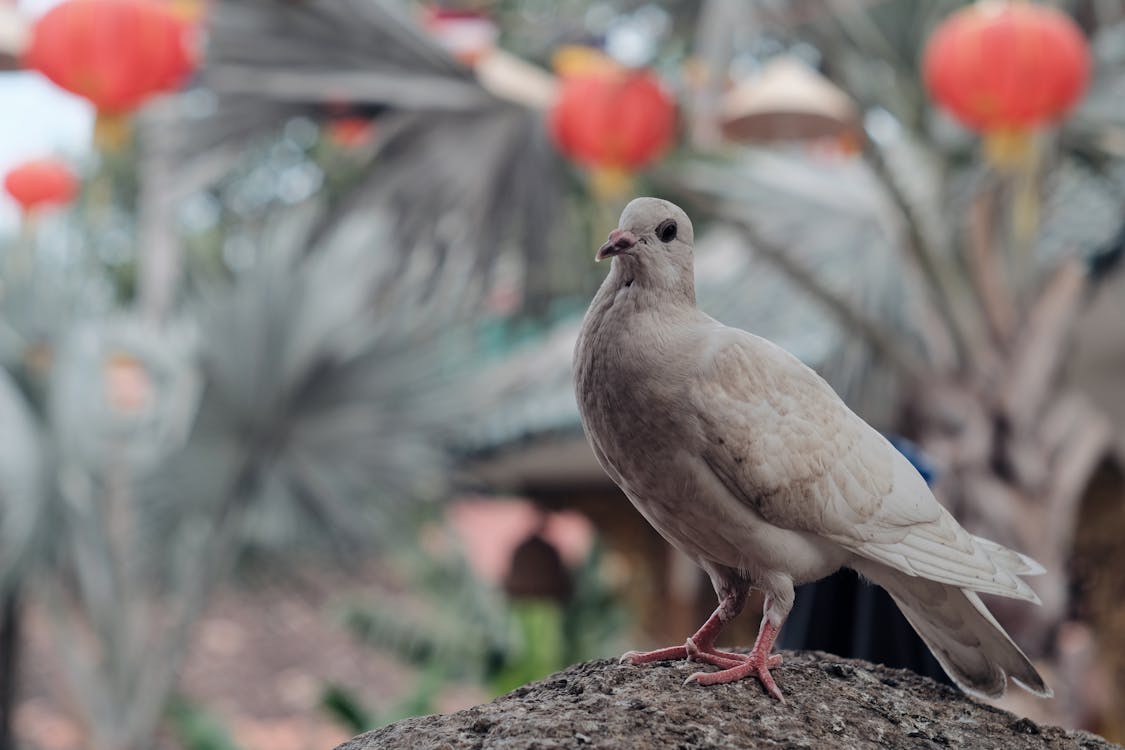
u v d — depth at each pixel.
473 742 2.49
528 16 8.60
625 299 2.75
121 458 8.52
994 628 2.83
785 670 2.93
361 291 8.55
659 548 10.02
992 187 6.66
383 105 7.68
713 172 7.46
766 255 6.89
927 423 6.71
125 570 8.74
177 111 7.82
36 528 8.31
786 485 2.72
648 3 6.80
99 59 6.19
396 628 10.08
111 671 8.91
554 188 7.66
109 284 13.63
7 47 7.21
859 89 6.84
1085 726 6.07
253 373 8.26
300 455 8.44
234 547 8.57
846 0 6.77
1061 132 6.74
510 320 8.45
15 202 9.34
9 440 8.22
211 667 14.12
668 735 2.48
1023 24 5.43
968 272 6.66
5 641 9.60
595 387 2.74
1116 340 7.31
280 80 7.48
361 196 7.88
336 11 7.15
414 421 8.62
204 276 10.17
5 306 8.85
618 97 6.44
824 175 7.91
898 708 2.83
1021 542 6.36
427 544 10.75
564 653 10.16
